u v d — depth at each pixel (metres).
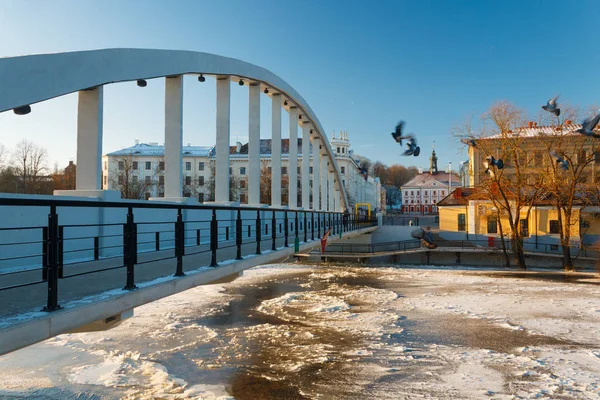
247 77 17.12
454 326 16.53
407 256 34.62
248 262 9.10
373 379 11.16
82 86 7.32
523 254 31.50
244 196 60.53
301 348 13.96
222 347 14.24
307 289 25.08
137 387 10.98
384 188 120.69
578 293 22.94
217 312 19.45
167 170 11.41
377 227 46.19
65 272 6.53
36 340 3.73
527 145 30.14
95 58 7.70
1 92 5.61
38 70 6.22
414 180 104.31
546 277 28.08
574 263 31.03
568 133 27.39
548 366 11.91
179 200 11.05
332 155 35.22
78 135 8.16
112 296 4.79
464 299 21.66
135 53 9.14
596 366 11.90
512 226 30.55
